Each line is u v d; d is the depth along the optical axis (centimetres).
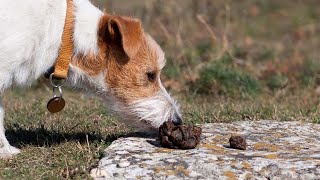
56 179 578
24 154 652
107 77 650
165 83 1085
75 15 629
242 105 919
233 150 621
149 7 1312
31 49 620
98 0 1066
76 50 637
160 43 1189
